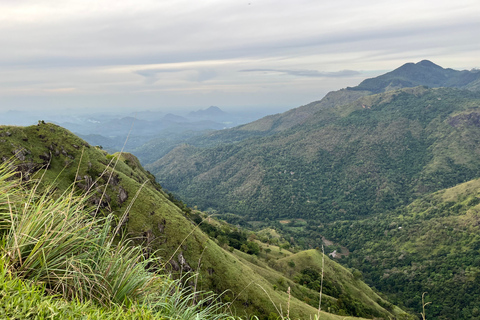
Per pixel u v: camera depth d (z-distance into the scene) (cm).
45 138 5359
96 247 451
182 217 5734
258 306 4738
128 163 8906
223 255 5684
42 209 433
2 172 461
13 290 300
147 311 366
